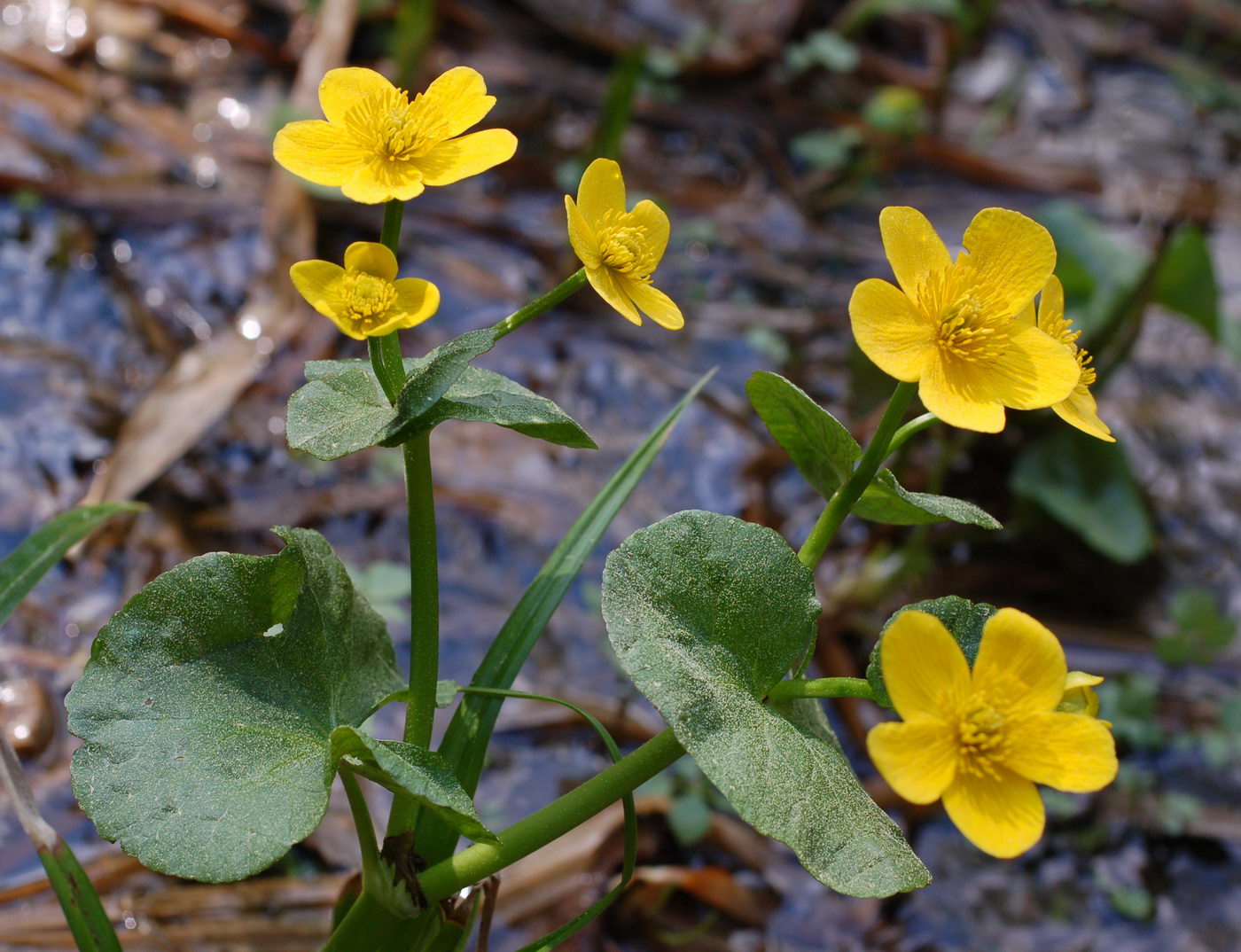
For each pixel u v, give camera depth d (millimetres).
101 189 1244
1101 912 871
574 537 706
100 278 1157
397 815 651
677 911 810
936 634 610
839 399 1272
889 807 921
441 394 622
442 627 940
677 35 1701
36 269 1147
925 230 635
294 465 1041
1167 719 1038
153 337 1117
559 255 1331
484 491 1062
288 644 649
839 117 1678
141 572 917
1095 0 2113
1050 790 961
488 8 1632
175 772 627
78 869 650
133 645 638
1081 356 656
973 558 1165
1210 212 1702
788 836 619
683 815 836
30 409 1018
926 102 1779
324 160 629
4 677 817
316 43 1373
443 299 1246
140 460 991
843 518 649
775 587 637
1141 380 1431
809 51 1645
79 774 624
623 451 1143
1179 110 1937
